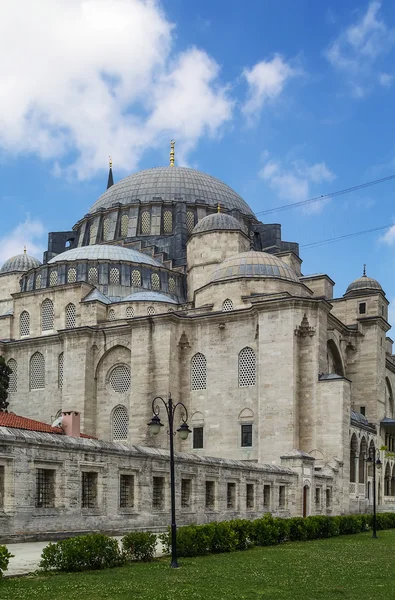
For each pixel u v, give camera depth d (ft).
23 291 252.83
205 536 83.71
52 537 85.92
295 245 286.87
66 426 146.30
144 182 308.40
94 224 302.86
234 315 202.39
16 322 248.73
